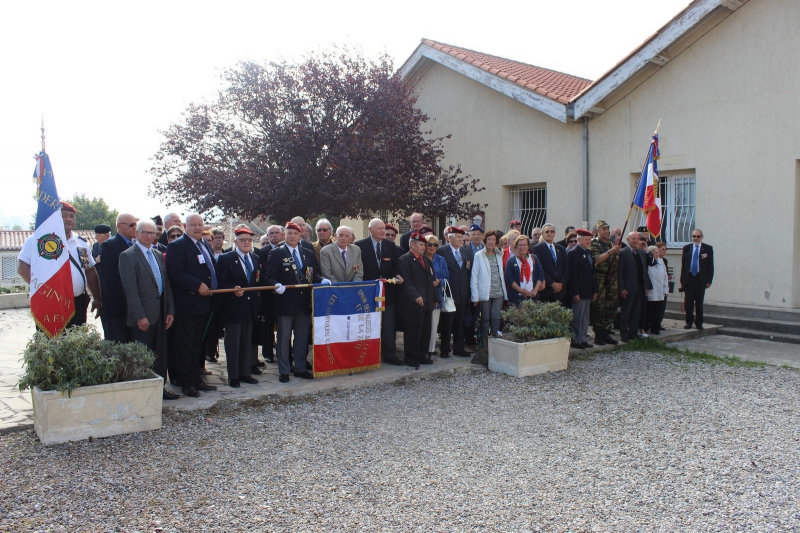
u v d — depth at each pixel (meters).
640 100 12.07
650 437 5.15
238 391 6.32
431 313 7.72
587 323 8.93
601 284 9.18
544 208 14.02
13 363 8.24
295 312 6.77
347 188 12.21
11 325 12.95
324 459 4.61
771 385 6.93
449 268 8.10
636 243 9.23
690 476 4.32
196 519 3.61
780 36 10.26
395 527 3.53
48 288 5.59
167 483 4.12
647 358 8.34
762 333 9.91
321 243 7.63
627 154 12.29
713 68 11.09
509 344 7.38
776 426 5.46
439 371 7.34
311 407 6.02
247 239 6.65
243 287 6.48
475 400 6.29
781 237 10.38
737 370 7.64
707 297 11.38
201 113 12.99
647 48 11.31
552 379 7.19
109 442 4.88
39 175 5.66
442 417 5.70
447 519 3.63
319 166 12.36
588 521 3.62
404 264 7.51
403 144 12.88
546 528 3.53
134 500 3.85
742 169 10.81
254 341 7.32
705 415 5.79
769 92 10.43
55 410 4.78
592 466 4.50
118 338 5.89
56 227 5.68
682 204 11.91
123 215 6.02
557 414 5.80
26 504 3.75
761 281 10.65
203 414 5.71
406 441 5.02
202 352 7.02
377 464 4.52
